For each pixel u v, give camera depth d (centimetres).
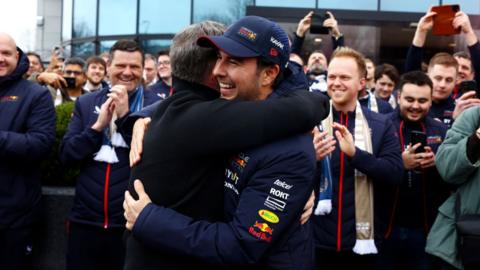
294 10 977
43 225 407
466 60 485
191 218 175
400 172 320
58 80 516
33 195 365
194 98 187
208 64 195
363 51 1166
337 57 332
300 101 179
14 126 351
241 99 184
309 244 194
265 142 173
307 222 199
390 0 1284
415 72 362
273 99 179
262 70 184
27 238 364
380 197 335
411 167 336
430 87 357
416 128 363
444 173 296
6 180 349
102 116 335
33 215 366
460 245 286
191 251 169
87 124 354
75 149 337
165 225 171
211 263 170
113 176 344
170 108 185
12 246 355
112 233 347
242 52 178
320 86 400
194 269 176
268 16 969
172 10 1452
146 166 183
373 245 314
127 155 346
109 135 344
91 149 338
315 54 566
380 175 309
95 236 349
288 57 191
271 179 171
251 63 181
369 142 324
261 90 190
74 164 348
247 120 171
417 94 353
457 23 400
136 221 175
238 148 172
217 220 180
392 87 544
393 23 1119
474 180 291
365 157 306
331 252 318
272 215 169
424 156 331
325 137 258
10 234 353
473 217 284
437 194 347
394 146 328
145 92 370
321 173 315
